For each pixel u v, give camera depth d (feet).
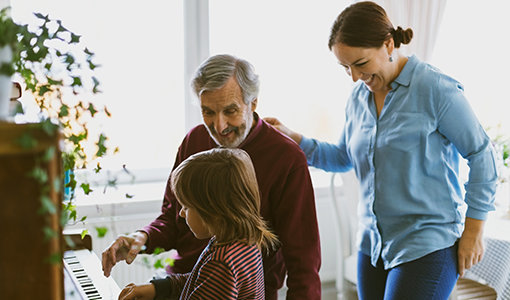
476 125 5.41
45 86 2.86
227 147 5.09
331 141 10.77
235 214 4.26
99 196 8.44
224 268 4.09
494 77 11.60
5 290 2.03
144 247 5.27
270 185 5.06
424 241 5.43
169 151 9.68
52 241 2.04
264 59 10.09
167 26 9.32
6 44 2.19
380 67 5.41
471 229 5.49
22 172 1.96
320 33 10.37
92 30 8.77
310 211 5.04
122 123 9.25
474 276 8.48
